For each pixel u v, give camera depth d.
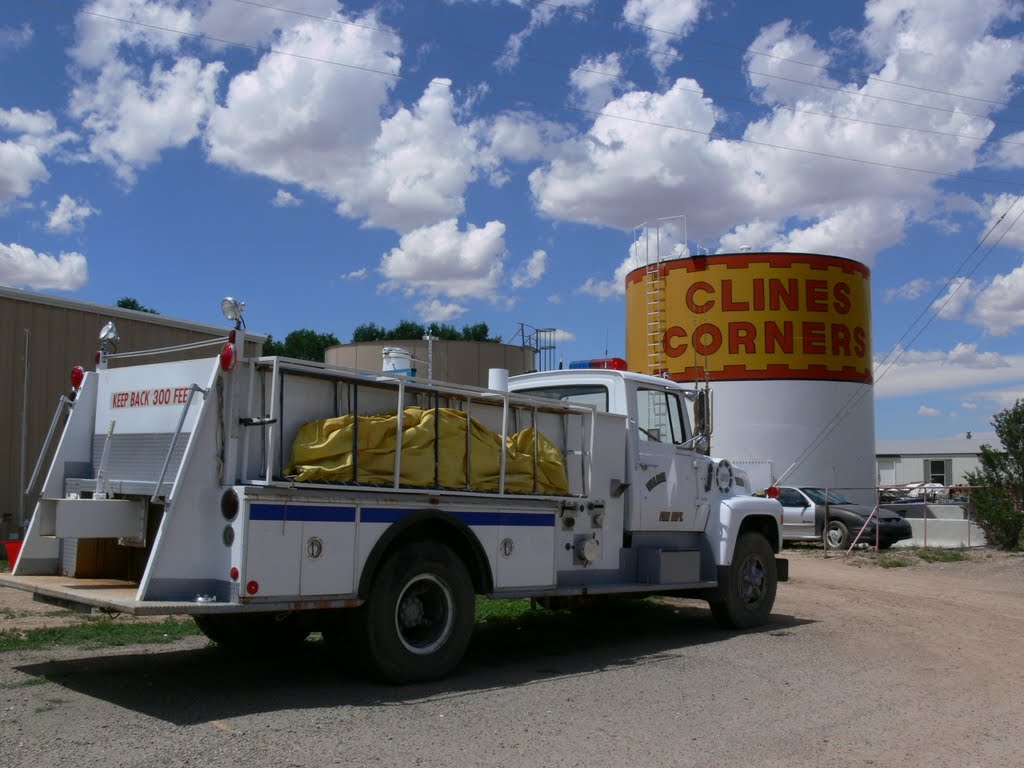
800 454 25.94
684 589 9.19
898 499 28.64
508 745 5.25
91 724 5.42
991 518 21.47
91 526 6.29
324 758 4.88
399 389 6.85
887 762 5.13
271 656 7.71
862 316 27.55
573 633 9.55
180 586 5.82
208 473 6.00
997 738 5.70
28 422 14.43
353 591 6.34
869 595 13.23
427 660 6.76
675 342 26.67
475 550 7.21
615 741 5.39
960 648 8.96
